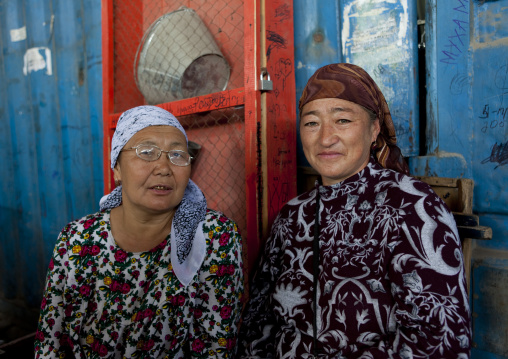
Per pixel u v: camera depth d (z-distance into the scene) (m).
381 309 0.99
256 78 1.43
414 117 1.48
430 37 1.41
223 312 1.20
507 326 1.32
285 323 1.18
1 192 3.24
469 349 0.90
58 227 2.92
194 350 1.22
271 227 1.38
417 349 0.91
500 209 1.32
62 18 2.67
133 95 2.12
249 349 1.25
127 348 1.16
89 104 2.62
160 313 1.16
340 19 1.62
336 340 1.03
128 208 1.12
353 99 1.08
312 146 1.15
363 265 1.03
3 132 3.16
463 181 1.24
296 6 1.72
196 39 1.67
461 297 0.91
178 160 1.11
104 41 2.01
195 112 1.64
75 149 2.75
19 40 2.94
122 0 2.05
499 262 1.33
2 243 3.28
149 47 1.76
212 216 1.23
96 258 1.16
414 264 0.94
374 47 1.54
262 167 1.47
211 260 1.19
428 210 0.97
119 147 1.10
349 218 1.10
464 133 1.38
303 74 1.73
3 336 2.89
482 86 1.33
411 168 1.50
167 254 1.17
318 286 1.10
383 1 1.50
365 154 1.13
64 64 2.71
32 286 3.12
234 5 1.73
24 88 2.97
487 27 1.32
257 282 1.31
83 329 1.20
